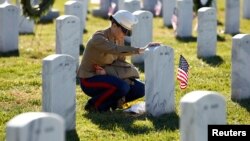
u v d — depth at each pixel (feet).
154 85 44.16
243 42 48.62
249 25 96.37
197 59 69.00
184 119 29.71
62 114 40.27
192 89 53.88
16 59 68.85
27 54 71.92
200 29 69.92
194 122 29.27
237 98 49.52
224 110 30.42
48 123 26.18
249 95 49.78
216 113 30.07
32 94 53.01
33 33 88.07
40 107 48.39
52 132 26.32
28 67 64.49
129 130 41.42
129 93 47.62
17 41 72.54
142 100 50.11
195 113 29.22
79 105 48.37
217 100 30.01
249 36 48.91
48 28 94.02
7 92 53.31
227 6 87.81
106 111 46.19
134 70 47.55
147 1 112.27
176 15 86.74
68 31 59.62
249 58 49.11
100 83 45.44
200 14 69.72
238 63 48.93
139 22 65.67
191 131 29.43
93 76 45.75
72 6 76.07
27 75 60.85
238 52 48.73
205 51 70.08
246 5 103.09
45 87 39.88
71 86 40.57
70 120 40.91
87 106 46.47
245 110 46.96
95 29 94.73
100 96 45.85
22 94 52.80
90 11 117.91
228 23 88.12
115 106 46.42
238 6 87.92
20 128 25.38
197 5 88.48
